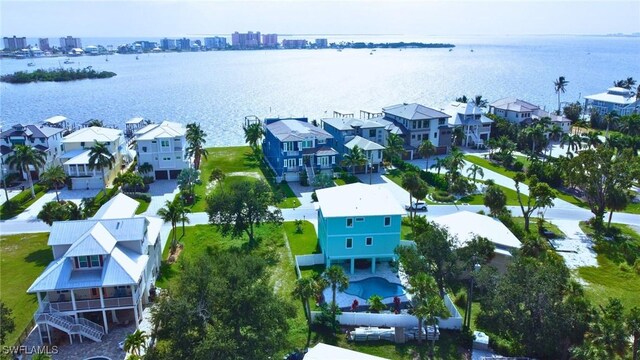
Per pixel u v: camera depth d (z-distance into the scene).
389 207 55.31
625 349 34.22
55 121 115.38
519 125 125.50
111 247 44.88
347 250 54.81
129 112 181.12
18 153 77.69
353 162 89.75
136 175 83.50
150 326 45.00
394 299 49.34
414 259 45.66
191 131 99.62
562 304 38.44
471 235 53.94
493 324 41.88
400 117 111.38
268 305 35.91
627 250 61.25
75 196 81.69
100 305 43.50
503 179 93.38
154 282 52.59
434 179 88.69
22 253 60.84
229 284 36.66
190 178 80.88
